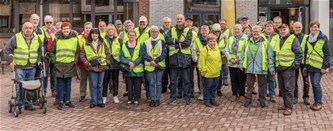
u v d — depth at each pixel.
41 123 8.79
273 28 10.71
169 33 10.54
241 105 10.49
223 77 13.38
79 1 18.92
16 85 9.44
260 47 10.02
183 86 10.73
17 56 9.59
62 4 18.84
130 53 10.39
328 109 9.96
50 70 10.44
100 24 11.15
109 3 18.91
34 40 9.77
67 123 8.80
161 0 18.70
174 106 10.42
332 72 16.72
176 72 10.64
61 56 9.94
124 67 10.34
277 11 19.58
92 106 10.30
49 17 10.94
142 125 8.63
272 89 10.88
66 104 10.30
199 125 8.59
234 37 11.19
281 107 10.00
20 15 18.72
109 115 9.52
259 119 9.06
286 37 9.58
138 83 10.61
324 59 9.71
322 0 18.34
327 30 18.39
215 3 19.27
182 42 10.38
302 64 10.07
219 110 9.96
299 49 9.39
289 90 9.49
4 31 18.59
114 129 8.34
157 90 10.44
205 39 10.70
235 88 11.12
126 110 10.03
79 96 11.75
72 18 18.94
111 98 11.46
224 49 11.12
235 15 17.23
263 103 10.26
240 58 10.40
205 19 19.31
